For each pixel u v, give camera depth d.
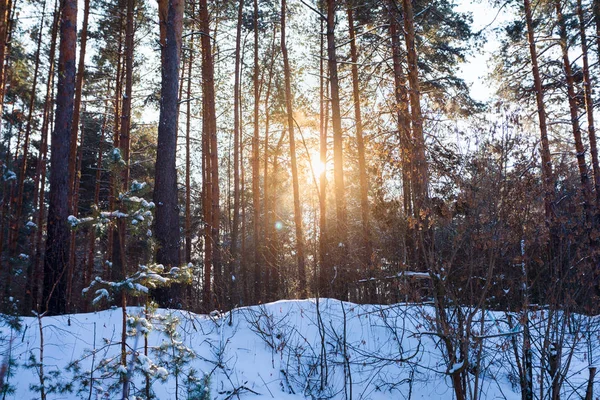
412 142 6.44
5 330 6.45
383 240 7.16
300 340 7.90
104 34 18.45
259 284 14.84
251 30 21.19
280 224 22.36
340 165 13.61
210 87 16.78
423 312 6.39
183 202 25.34
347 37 18.61
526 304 5.97
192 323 7.88
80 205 25.89
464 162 6.16
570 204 6.43
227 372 6.98
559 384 6.32
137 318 5.25
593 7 14.45
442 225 6.29
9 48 14.73
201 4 16.53
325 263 8.38
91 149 24.06
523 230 6.08
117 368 5.15
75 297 17.34
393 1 11.99
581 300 6.38
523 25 15.41
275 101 22.08
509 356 7.19
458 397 6.29
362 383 7.34
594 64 15.13
